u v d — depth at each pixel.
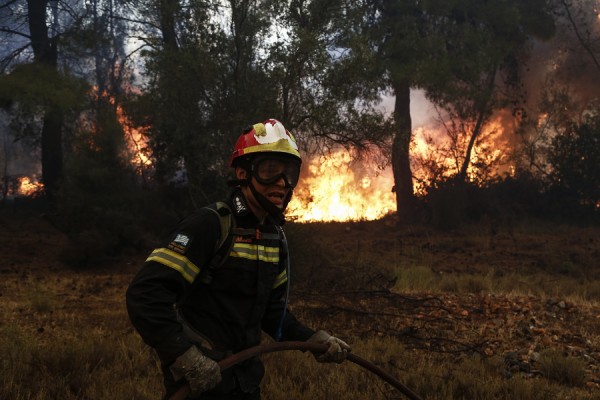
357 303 10.44
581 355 8.27
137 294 2.52
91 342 7.57
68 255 17.72
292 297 10.56
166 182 17.42
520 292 13.14
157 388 6.10
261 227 2.75
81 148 19.14
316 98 14.26
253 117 13.71
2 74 21.12
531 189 28.06
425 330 9.26
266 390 6.09
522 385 6.51
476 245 21.62
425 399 6.11
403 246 21.16
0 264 18.33
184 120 14.49
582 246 21.39
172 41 18.94
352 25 15.64
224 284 2.68
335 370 6.73
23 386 6.21
